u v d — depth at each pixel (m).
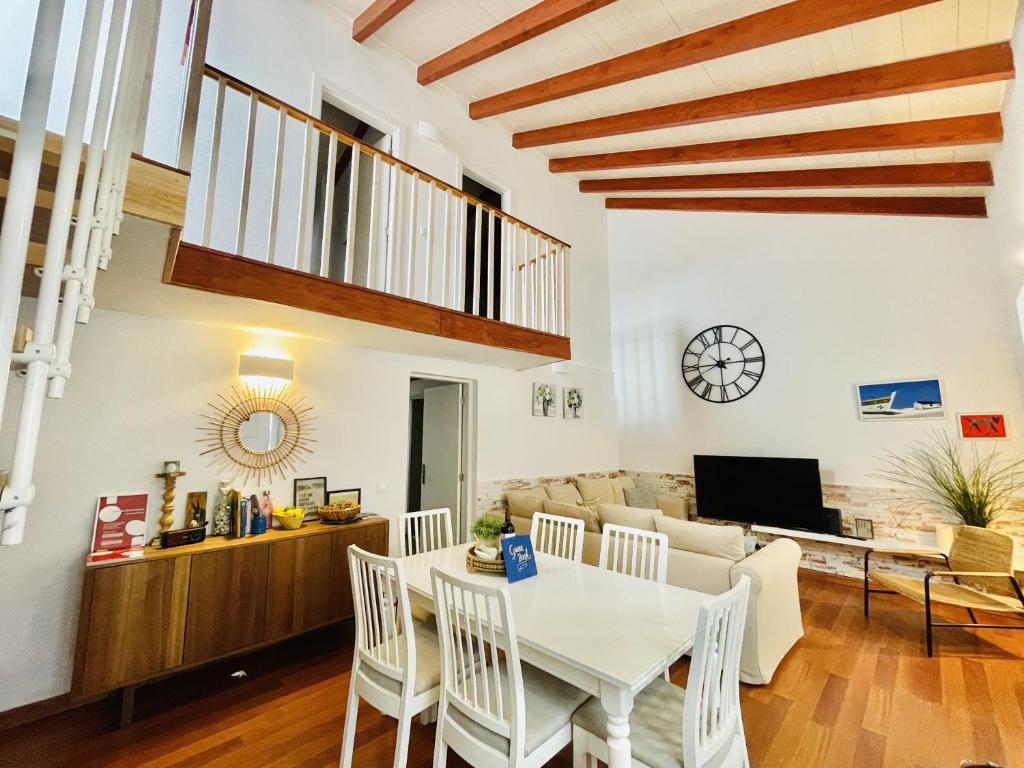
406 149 4.46
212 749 2.12
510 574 2.32
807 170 4.35
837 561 4.69
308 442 3.49
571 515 3.78
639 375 6.63
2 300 0.72
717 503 5.47
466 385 5.04
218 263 2.34
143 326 2.81
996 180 3.49
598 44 3.68
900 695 2.56
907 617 3.68
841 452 4.81
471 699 1.65
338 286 2.83
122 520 2.60
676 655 1.61
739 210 5.49
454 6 3.76
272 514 3.15
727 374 5.75
